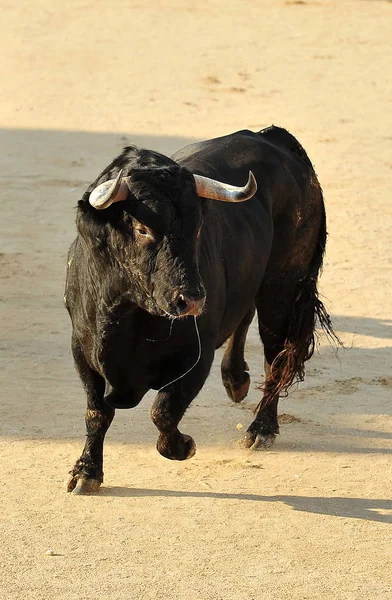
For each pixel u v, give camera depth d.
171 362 15.21
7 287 27.03
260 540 14.36
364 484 16.52
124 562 13.56
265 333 19.17
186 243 13.55
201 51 54.62
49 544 14.01
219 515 15.13
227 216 16.69
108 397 15.59
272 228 17.98
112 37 56.44
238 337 19.48
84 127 43.72
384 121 46.00
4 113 45.41
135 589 12.84
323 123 45.25
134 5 62.69
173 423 15.02
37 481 16.12
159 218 13.51
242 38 57.16
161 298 13.47
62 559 13.59
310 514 15.27
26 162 39.38
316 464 17.33
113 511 15.14
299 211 18.83
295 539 14.44
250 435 18.06
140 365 15.16
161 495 15.81
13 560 13.53
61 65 51.81
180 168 13.94
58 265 29.11
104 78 50.12
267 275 18.69
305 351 18.86
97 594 12.70
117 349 14.89
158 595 12.70
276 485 16.38
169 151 40.56
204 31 58.09
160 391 15.12
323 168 39.81
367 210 35.53
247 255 16.91
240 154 17.98
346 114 46.66
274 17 61.25
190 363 15.10
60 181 37.34
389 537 14.62
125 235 13.83
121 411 19.41
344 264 30.25
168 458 15.65
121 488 16.03
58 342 23.22
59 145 41.38
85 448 15.97
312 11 62.75
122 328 14.67
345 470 17.08
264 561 13.73
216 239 15.94
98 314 14.75
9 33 56.72
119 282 14.20
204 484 16.33
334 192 37.25
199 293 13.30
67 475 16.36
